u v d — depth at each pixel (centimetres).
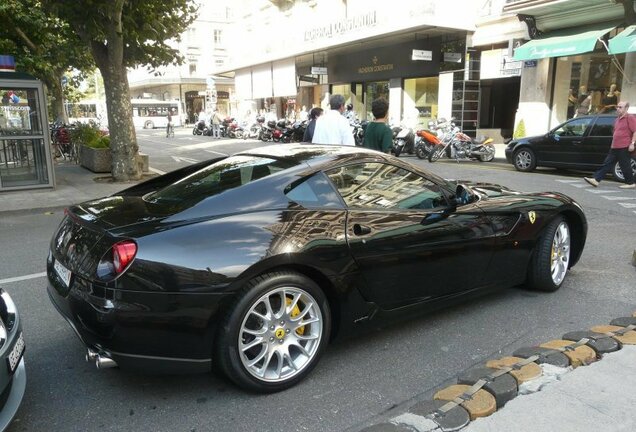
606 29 1404
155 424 280
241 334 291
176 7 1294
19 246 675
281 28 3209
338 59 2586
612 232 697
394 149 1681
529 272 459
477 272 405
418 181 388
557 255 469
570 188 1048
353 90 2564
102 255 283
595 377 295
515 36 1716
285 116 3262
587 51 1393
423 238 362
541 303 444
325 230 320
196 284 279
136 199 361
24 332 400
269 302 302
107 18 1079
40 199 988
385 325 361
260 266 290
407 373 331
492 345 369
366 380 323
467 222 392
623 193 991
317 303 316
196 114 5719
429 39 2014
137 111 4969
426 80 2112
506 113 2116
